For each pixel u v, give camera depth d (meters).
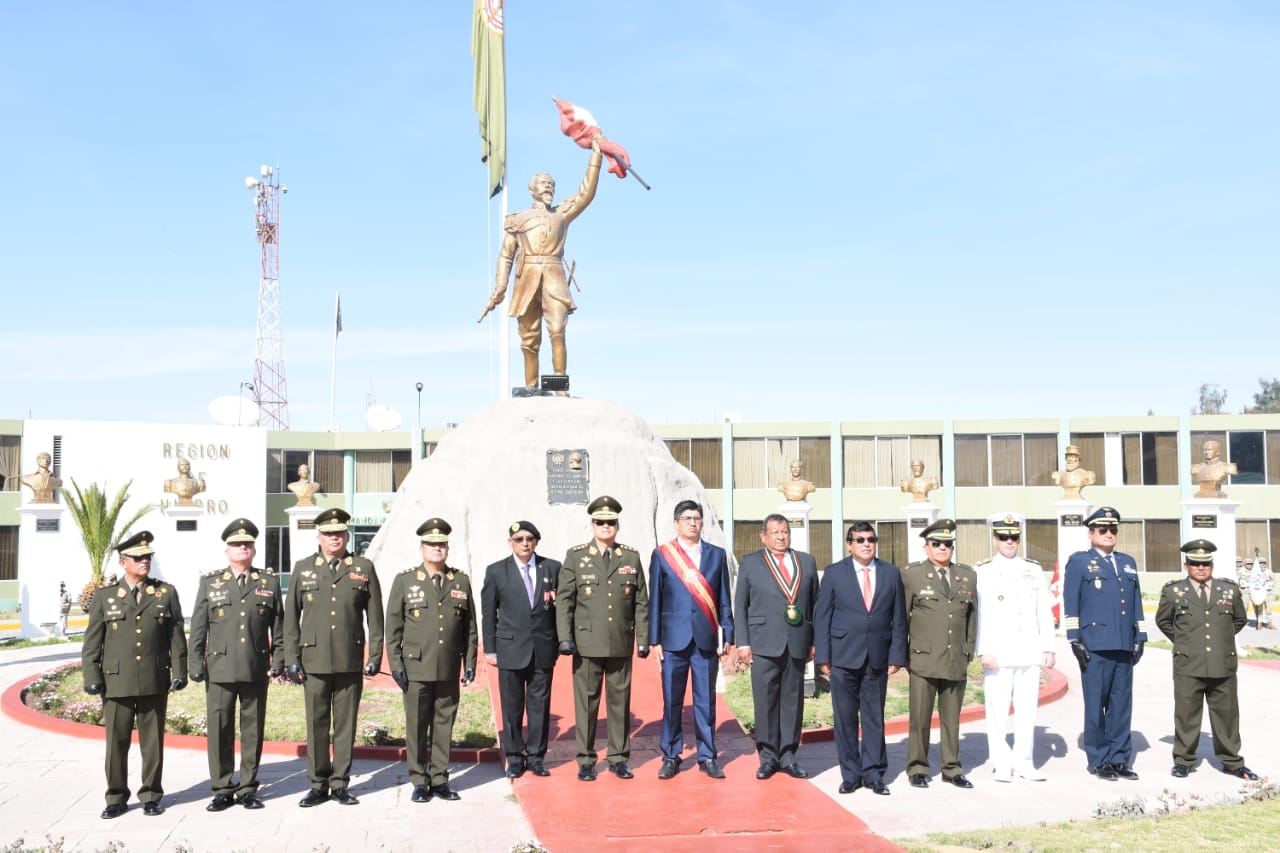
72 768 11.20
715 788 9.59
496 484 16.08
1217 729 10.58
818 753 11.47
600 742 11.25
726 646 10.48
